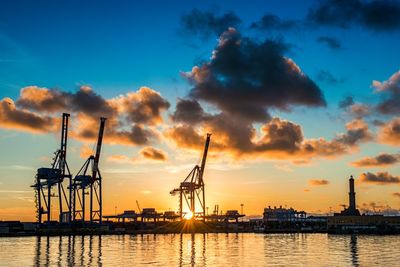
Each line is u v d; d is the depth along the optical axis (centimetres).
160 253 13038
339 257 11388
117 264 10081
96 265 9894
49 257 11744
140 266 9694
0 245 16938
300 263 10031
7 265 9888
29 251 13788
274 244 17388
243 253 12900
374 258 11050
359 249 14188
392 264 9706
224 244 17588
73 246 16300
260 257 11575
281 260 10719
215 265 9819
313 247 15312
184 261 10700
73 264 10075
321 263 9988
